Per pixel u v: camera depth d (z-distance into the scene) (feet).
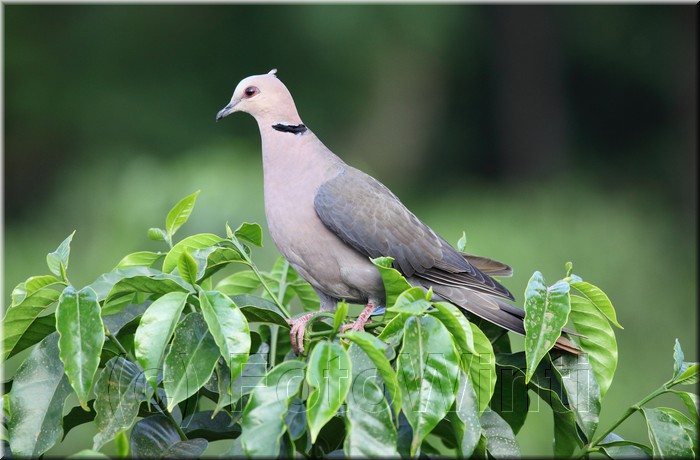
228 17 76.07
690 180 82.64
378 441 12.80
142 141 73.10
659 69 86.48
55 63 74.64
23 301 14.53
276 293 20.01
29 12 74.84
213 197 42.75
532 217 62.18
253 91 22.86
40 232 60.64
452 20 80.38
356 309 31.94
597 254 56.65
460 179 83.15
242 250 16.60
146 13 75.72
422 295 14.02
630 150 86.79
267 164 22.76
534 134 86.43
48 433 14.21
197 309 14.97
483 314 20.16
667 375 47.85
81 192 63.52
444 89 83.87
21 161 72.95
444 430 16.22
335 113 75.87
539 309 14.56
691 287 58.59
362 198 22.16
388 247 21.98
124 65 75.51
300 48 75.66
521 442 36.17
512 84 86.63
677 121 85.87
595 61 88.17
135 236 46.06
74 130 73.56
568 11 86.22
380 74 77.71
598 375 16.03
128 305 16.20
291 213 22.18
